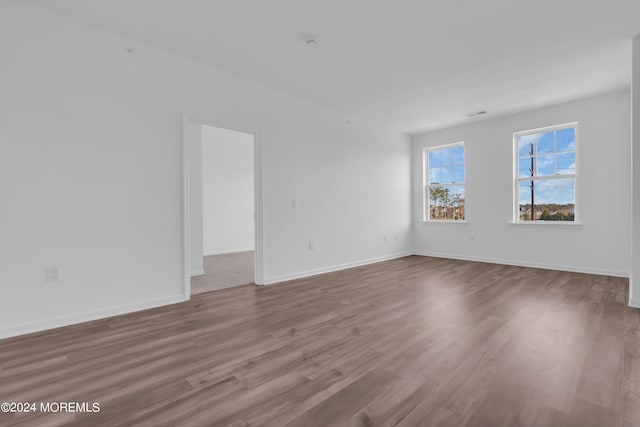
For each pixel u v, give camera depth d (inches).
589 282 167.5
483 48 131.0
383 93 180.2
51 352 88.4
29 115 103.3
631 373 74.8
